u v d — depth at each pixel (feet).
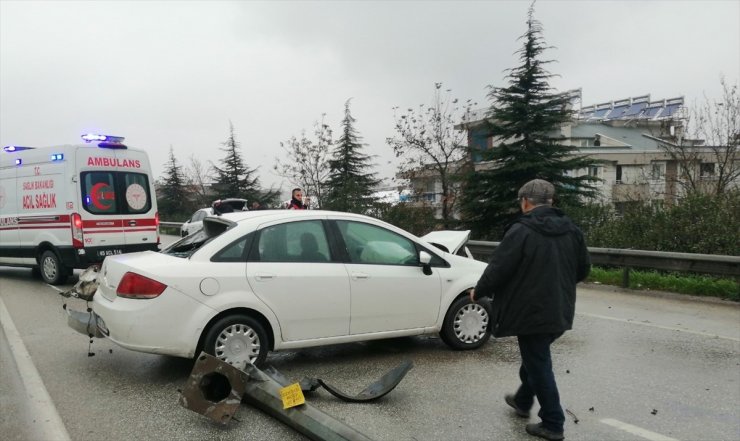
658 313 26.53
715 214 36.68
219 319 15.84
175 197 142.20
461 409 14.32
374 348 20.04
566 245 12.23
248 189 131.23
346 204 67.26
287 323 16.62
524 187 13.01
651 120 165.78
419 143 70.54
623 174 126.31
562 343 20.88
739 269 29.58
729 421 13.74
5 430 12.80
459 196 65.72
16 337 21.40
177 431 12.78
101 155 33.86
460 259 20.13
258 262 16.55
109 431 12.77
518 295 12.12
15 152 35.53
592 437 12.82
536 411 14.23
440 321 19.16
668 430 13.21
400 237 19.13
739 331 22.82
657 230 38.45
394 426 13.24
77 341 20.80
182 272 15.52
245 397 14.20
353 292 17.53
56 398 14.85
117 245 34.35
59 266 33.96
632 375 17.16
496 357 18.93
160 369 17.33
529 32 59.21
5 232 36.24
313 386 14.79
